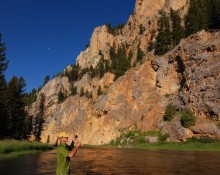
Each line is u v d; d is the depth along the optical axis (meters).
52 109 169.88
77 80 198.75
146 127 84.12
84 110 134.12
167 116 76.19
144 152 45.53
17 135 72.31
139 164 23.75
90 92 149.25
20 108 75.12
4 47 60.84
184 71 82.19
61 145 8.88
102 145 96.69
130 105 101.00
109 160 28.64
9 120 66.31
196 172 17.88
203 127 62.97
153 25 147.88
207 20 94.31
